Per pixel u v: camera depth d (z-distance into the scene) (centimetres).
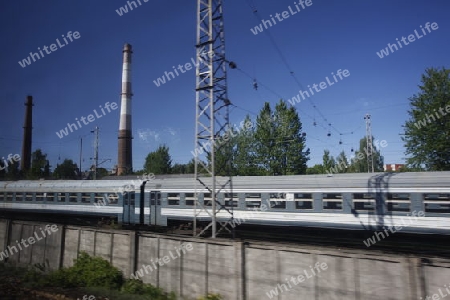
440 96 2262
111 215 2325
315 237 1697
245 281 1087
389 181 1503
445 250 1383
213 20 1623
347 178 1620
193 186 2012
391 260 869
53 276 1399
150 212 2172
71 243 1619
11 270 1678
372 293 884
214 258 1159
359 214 1554
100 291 1252
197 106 1603
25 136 6062
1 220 2011
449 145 2192
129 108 5994
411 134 2352
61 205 2595
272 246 1055
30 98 6191
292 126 3428
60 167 6356
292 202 1722
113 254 1442
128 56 6081
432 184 1404
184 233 2017
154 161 5506
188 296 1197
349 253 930
